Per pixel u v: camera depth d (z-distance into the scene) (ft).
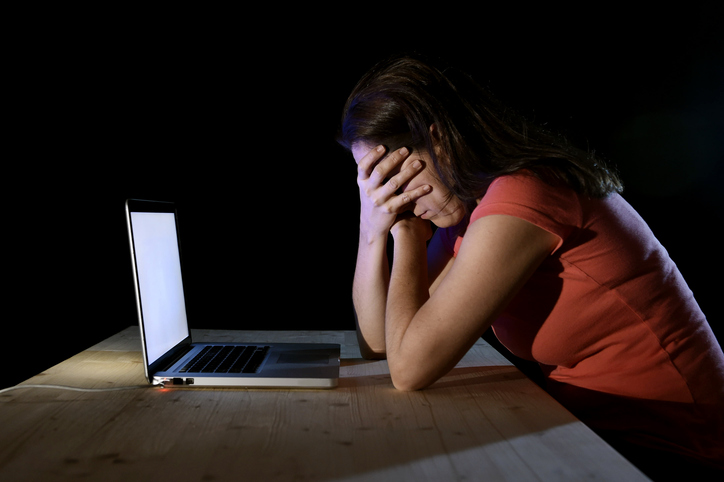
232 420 2.60
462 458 2.16
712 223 9.47
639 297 3.08
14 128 8.52
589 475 2.02
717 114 9.07
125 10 8.54
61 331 8.92
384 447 2.27
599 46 9.00
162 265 3.68
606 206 3.09
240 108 8.77
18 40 8.39
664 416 3.18
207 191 8.90
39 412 2.69
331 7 8.68
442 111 3.19
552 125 9.21
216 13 8.63
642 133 9.23
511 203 2.90
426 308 3.03
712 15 8.82
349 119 3.54
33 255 8.78
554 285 3.15
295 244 9.04
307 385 3.14
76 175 8.71
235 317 9.07
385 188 3.51
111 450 2.22
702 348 3.20
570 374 3.45
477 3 8.86
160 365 3.31
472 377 3.44
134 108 8.67
